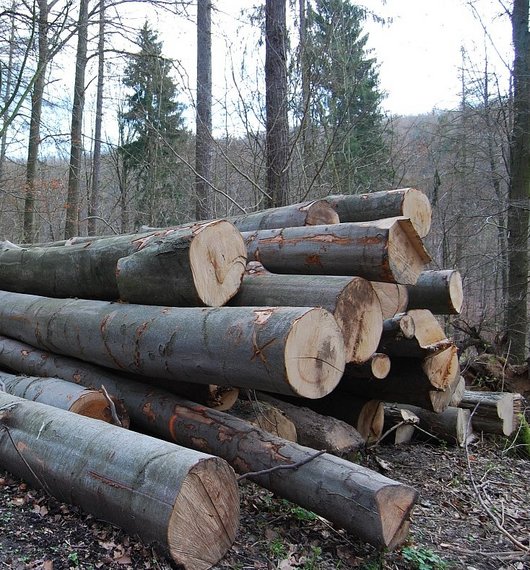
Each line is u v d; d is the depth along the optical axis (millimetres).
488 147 12141
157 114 13719
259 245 4508
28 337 4719
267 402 4414
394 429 5297
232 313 3111
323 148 10070
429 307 5066
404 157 13453
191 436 3596
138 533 2543
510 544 3516
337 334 2992
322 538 3137
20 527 2744
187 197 14938
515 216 10102
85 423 3041
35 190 13070
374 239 3750
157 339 3393
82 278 4488
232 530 2646
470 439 5609
